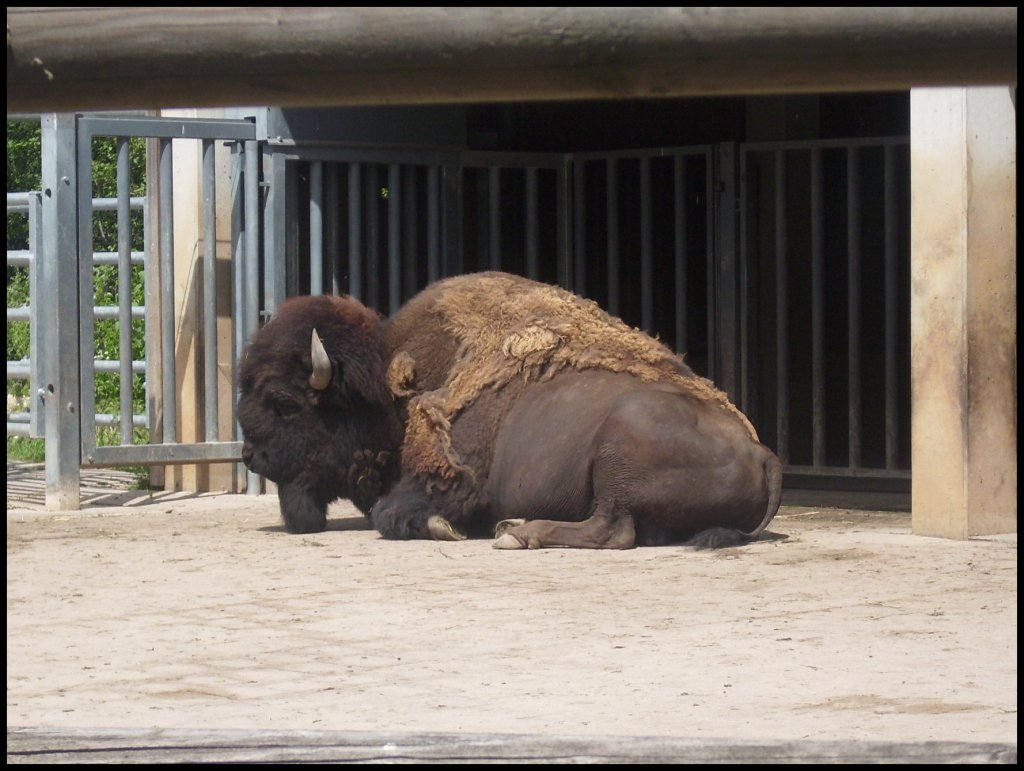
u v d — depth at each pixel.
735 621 10.21
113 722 7.31
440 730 7.02
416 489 14.88
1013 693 7.91
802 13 2.45
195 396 19.52
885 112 22.33
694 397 14.30
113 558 13.55
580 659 8.98
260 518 16.84
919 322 14.65
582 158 22.58
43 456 24.86
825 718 7.29
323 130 19.36
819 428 19.81
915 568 12.55
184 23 2.62
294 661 8.99
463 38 2.53
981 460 14.43
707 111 22.72
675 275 22.00
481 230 22.36
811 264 22.38
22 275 31.05
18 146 34.28
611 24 2.48
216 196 19.70
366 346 15.00
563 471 14.10
